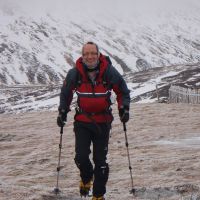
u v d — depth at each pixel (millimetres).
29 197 7152
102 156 6859
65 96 6891
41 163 12070
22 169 11320
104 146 6879
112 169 10812
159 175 9703
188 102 30000
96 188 6852
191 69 99312
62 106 6891
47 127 19641
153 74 101312
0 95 101062
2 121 22469
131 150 13258
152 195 7824
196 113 21125
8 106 82188
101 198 6883
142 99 61312
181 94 31703
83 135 6836
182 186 8227
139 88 79438
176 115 20812
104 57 6773
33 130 19016
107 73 6711
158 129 17172
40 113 25391
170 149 13008
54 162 11938
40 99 87562
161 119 19828
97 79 6707
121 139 15555
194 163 10695
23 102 86375
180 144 13820
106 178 6898
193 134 15711
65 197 7391
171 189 8125
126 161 11547
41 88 113812
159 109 23297
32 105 79375
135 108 24344
